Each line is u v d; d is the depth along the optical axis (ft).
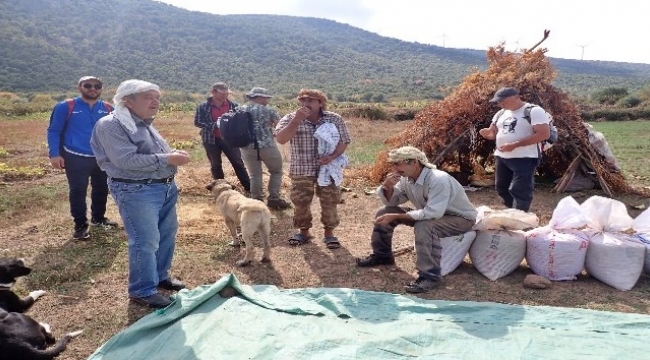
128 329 13.56
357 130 78.28
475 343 12.79
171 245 16.92
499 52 36.17
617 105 139.33
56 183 34.58
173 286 17.24
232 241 21.61
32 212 26.66
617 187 31.68
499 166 22.31
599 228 18.11
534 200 30.19
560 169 34.73
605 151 32.86
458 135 34.06
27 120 96.99
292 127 19.34
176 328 13.47
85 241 21.66
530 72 32.91
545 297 16.43
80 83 21.15
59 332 14.49
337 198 21.01
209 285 16.12
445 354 12.34
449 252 18.15
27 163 42.83
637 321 13.74
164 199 15.70
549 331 13.37
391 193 18.43
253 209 18.95
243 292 15.30
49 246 21.07
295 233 22.89
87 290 17.11
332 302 14.78
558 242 17.37
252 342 12.84
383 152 35.29
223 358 12.21
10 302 15.31
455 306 14.75
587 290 16.89
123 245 21.30
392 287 17.48
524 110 20.76
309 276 18.44
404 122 97.76
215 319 13.78
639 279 17.61
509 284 17.52
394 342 12.75
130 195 14.90
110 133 14.38
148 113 15.03
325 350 12.48
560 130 32.01
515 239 17.92
